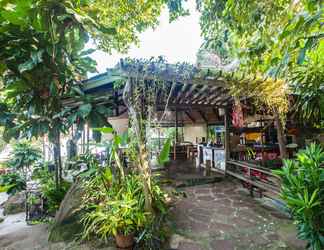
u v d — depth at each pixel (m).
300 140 6.48
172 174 6.07
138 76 3.18
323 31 1.61
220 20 3.92
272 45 1.90
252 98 4.95
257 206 3.91
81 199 3.30
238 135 6.90
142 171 3.12
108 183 3.40
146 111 3.44
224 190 4.93
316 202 2.04
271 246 2.61
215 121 8.48
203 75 3.47
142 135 3.21
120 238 2.69
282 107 4.28
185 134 11.70
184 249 2.62
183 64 3.34
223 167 6.28
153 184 3.49
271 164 5.21
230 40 3.49
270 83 3.70
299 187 2.24
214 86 3.83
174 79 3.39
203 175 5.95
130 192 3.08
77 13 1.10
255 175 4.70
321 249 2.04
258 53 2.09
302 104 3.98
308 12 1.51
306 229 2.16
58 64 1.64
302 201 2.09
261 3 1.73
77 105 3.75
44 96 1.88
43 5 1.02
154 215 2.96
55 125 3.62
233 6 1.81
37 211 4.27
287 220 3.26
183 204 4.07
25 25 1.12
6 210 4.76
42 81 1.71
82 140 5.68
